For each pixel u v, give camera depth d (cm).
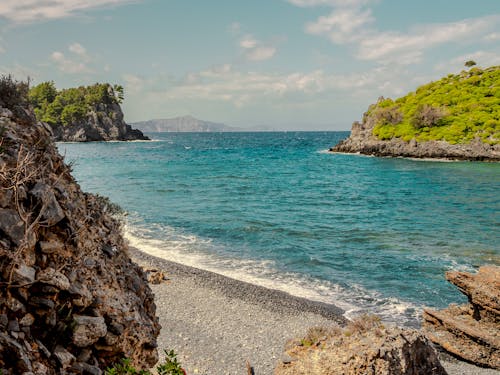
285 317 1716
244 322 1631
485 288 1483
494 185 6306
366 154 11531
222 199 4869
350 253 2762
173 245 2864
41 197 584
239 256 2656
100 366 595
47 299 543
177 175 7200
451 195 5425
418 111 11369
